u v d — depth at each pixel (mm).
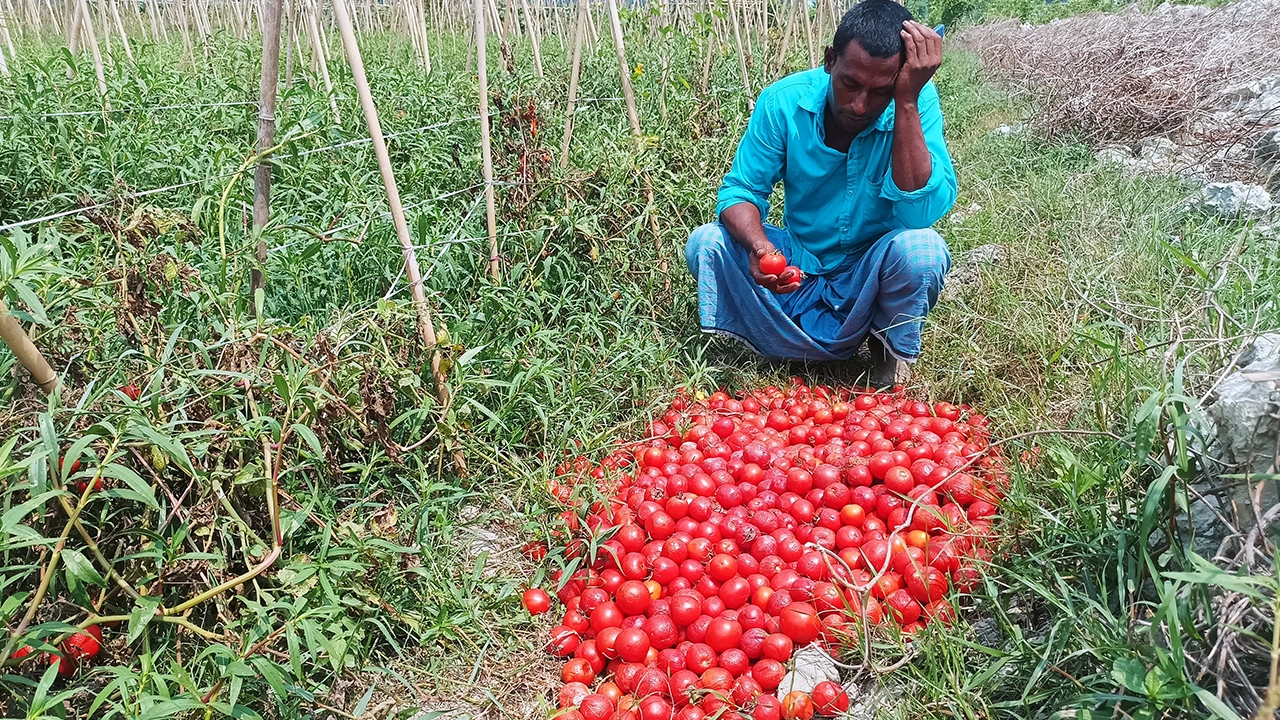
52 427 1753
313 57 7453
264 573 2268
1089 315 3834
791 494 2893
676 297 4297
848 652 2281
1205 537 2137
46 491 1750
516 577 2746
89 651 2057
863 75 3172
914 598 2438
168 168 4340
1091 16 14430
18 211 4121
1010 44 13328
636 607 2451
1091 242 4641
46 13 13953
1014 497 2500
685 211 4695
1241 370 2125
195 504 2156
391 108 5754
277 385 2160
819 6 8453
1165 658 1626
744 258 3840
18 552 2102
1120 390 2754
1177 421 1885
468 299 3746
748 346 4039
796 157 3717
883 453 2902
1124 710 1854
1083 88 8039
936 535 2689
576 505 2807
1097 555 2234
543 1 11875
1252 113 6574
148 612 1824
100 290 2609
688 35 8742
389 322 2781
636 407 3562
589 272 4094
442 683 2346
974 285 4508
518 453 3346
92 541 1922
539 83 5285
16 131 4375
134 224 2555
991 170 6848
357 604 2234
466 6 11125
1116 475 2275
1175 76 7770
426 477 2785
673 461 3209
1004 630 2283
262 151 2643
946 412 3428
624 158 4355
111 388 2219
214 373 2227
